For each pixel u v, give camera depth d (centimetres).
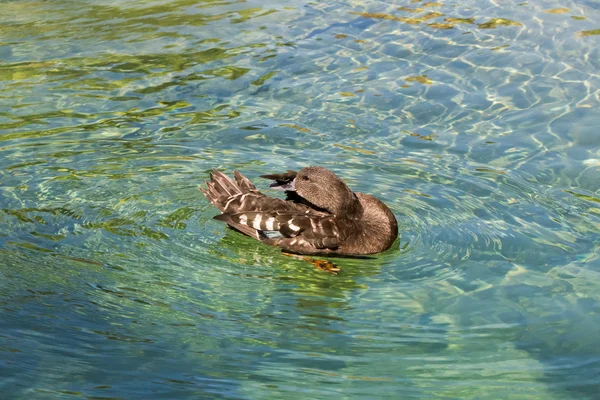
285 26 1568
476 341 739
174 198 1011
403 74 1360
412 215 986
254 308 793
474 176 1069
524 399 652
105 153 1118
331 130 1194
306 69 1385
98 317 754
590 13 1569
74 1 1725
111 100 1284
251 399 638
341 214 948
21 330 720
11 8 1681
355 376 679
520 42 1459
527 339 742
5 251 867
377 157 1119
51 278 820
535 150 1127
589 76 1327
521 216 977
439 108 1249
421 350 724
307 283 852
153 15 1641
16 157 1099
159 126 1202
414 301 815
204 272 861
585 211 986
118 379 657
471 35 1498
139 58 1430
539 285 837
